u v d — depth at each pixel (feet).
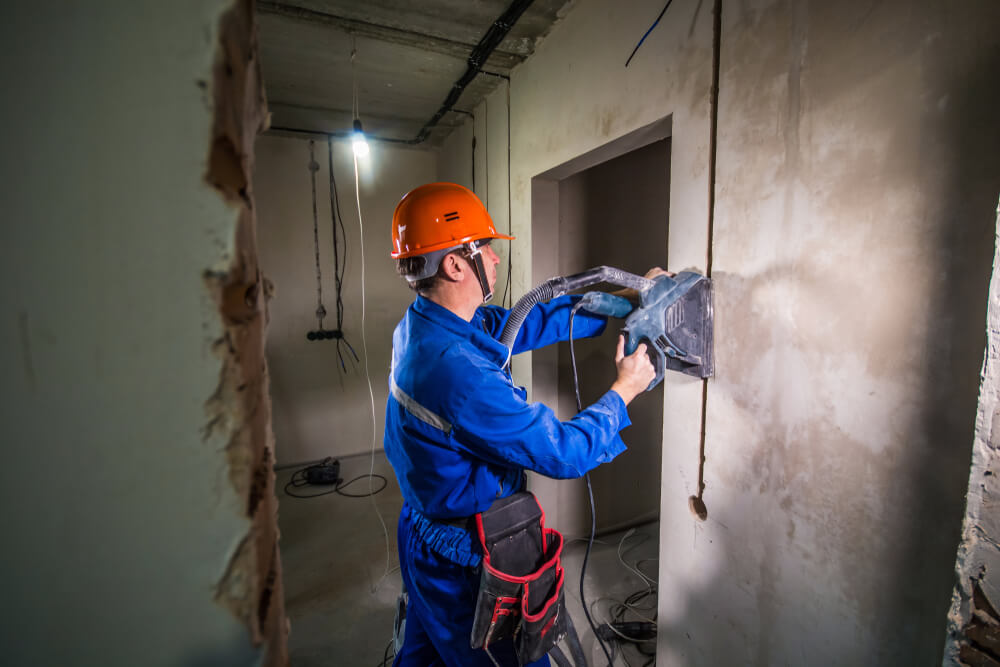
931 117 2.21
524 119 6.73
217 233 0.89
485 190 8.48
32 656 0.93
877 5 2.42
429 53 6.78
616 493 8.16
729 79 3.33
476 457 3.37
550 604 3.38
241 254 0.93
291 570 7.20
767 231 3.11
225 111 0.89
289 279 10.95
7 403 0.85
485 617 3.17
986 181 2.03
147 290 0.87
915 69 2.27
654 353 3.66
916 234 2.30
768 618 3.33
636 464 8.25
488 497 3.40
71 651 0.94
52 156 0.82
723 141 3.42
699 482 3.91
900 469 2.44
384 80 7.73
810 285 2.86
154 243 0.87
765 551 3.32
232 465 0.96
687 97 3.72
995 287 1.74
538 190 6.73
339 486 10.28
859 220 2.56
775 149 3.02
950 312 2.19
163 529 0.94
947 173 2.16
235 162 0.96
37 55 0.81
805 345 2.92
